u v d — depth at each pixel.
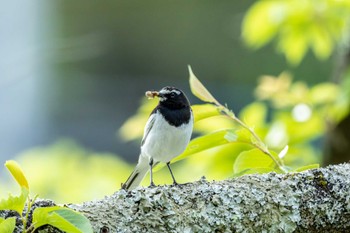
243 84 20.59
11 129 18.81
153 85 21.75
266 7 11.20
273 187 5.03
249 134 5.71
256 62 20.23
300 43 11.63
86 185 11.92
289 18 11.18
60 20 22.08
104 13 22.83
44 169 12.01
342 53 10.89
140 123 8.62
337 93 9.64
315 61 18.81
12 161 4.43
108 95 20.47
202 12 22.16
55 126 19.34
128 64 22.36
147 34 22.86
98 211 4.65
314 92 9.69
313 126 9.47
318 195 5.04
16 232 4.38
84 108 20.03
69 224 3.92
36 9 21.36
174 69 22.39
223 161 8.48
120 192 4.80
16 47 20.11
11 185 11.25
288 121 9.19
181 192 4.88
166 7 22.45
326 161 10.14
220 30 21.84
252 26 11.32
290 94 9.59
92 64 21.31
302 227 4.98
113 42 22.28
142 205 4.73
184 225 4.75
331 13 11.16
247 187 4.99
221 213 4.84
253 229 4.88
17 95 19.12
